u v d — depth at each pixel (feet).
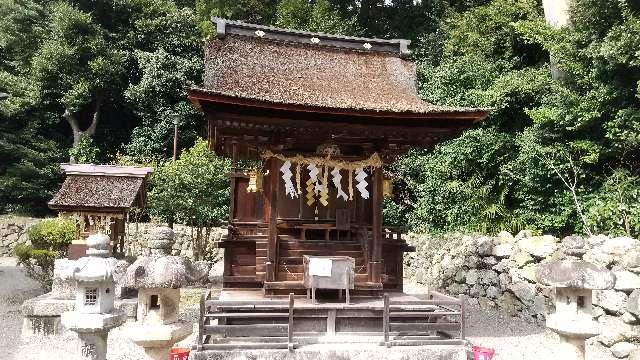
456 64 58.49
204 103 26.35
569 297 19.54
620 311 27.89
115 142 92.99
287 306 25.76
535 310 37.19
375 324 28.37
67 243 43.57
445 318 29.71
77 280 18.01
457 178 54.80
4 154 83.46
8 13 83.76
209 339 25.96
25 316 33.78
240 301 25.46
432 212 58.39
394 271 33.19
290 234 32.55
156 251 20.20
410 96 32.50
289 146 31.12
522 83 48.47
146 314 19.80
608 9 38.99
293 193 31.17
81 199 39.17
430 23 88.43
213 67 30.73
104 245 19.03
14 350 30.19
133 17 89.20
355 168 30.86
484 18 63.05
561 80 44.16
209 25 88.69
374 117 28.66
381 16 94.99
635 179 37.11
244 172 38.27
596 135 40.57
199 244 59.00
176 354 22.98
